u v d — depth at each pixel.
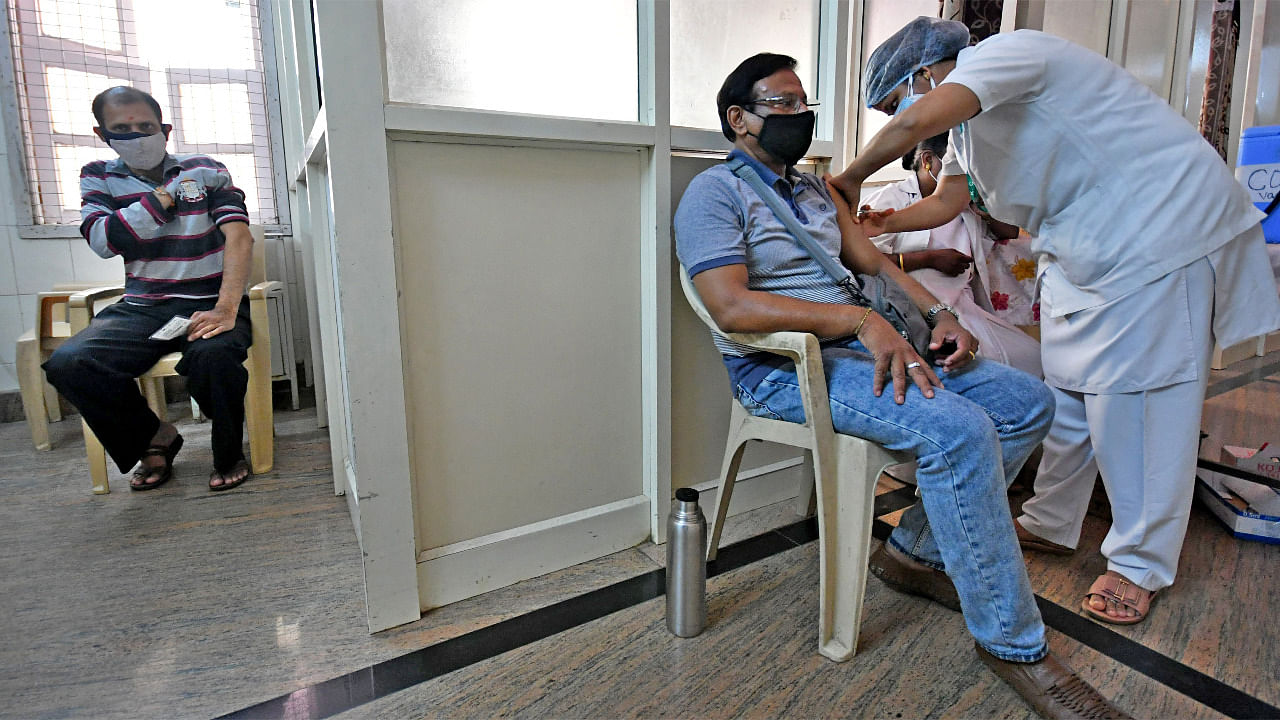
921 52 1.56
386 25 1.29
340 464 2.12
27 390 2.52
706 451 1.85
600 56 1.55
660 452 1.71
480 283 1.44
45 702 1.17
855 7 2.64
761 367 1.40
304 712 1.13
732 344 1.47
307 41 1.84
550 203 1.50
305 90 1.86
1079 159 1.29
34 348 2.50
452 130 1.31
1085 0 2.91
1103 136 1.26
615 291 1.63
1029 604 1.13
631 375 1.69
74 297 2.26
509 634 1.35
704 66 1.75
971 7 2.45
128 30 2.93
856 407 1.21
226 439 2.18
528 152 1.45
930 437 1.13
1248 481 1.90
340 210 1.22
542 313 1.53
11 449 2.61
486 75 1.43
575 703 1.15
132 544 1.79
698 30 1.72
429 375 1.40
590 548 1.66
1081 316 1.37
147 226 2.17
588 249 1.57
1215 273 1.25
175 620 1.43
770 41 1.84
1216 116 3.23
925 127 1.24
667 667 1.24
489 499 1.52
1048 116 1.28
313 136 1.56
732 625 1.37
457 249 1.40
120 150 2.19
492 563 1.52
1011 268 2.01
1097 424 1.39
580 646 1.31
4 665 1.27
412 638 1.35
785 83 1.40
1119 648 1.28
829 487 1.25
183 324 2.16
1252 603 1.43
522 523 1.57
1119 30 3.06
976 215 1.95
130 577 1.61
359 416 1.29
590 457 1.65
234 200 2.28
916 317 1.33
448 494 1.46
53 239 2.90
